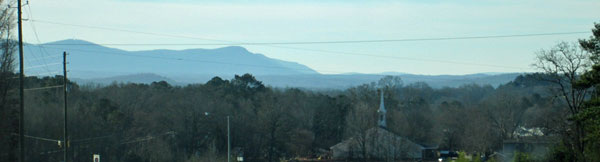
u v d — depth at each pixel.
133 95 132.62
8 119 63.84
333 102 155.00
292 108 150.50
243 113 129.62
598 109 53.53
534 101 167.00
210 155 100.50
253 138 124.25
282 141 125.88
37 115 88.56
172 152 106.12
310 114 150.88
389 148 125.00
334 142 149.75
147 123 114.06
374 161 124.88
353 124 134.38
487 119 141.75
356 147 127.75
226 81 167.12
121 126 104.00
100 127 98.75
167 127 114.81
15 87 65.25
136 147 100.62
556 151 75.19
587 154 67.31
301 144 132.75
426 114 178.88
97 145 94.12
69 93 112.12
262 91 163.25
